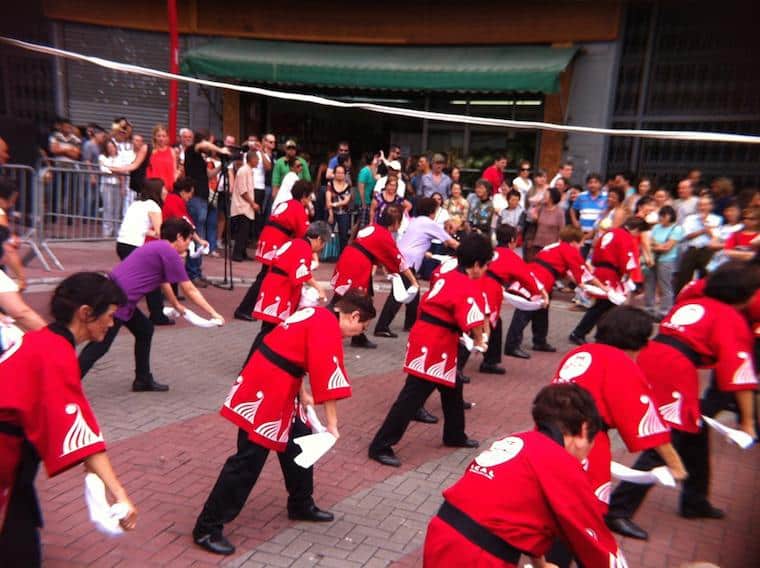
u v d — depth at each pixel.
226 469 3.41
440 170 11.92
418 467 4.66
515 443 2.32
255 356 3.46
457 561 2.21
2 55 15.59
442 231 7.80
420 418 5.56
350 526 3.81
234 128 15.62
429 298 4.59
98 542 3.46
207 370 6.32
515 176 13.93
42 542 3.42
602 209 10.69
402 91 14.91
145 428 4.92
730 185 9.27
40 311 7.27
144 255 5.09
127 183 10.79
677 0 12.38
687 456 4.03
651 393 3.12
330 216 12.02
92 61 4.82
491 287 6.39
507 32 13.65
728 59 12.23
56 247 10.89
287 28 15.05
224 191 10.44
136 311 5.47
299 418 3.70
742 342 3.64
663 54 12.70
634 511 3.92
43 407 2.45
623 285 7.60
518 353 7.61
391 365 6.97
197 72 14.38
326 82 13.69
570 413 2.37
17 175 9.20
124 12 15.31
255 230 12.94
